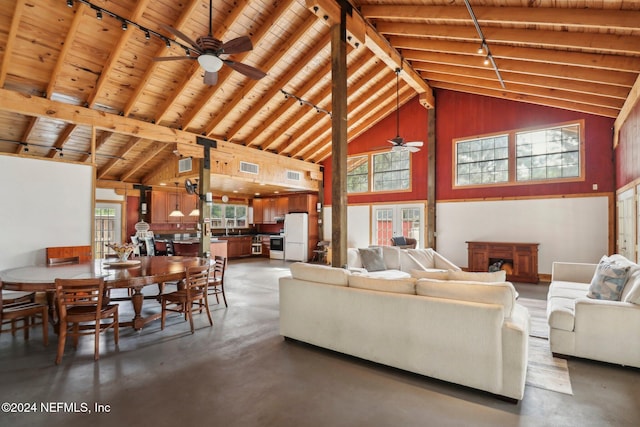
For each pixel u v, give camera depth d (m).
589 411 2.23
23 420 2.10
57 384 2.56
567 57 4.59
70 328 3.79
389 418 2.15
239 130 7.29
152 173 9.07
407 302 2.74
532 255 6.55
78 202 5.12
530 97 6.80
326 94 7.11
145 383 2.59
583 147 6.52
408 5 4.84
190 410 2.22
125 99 5.67
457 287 2.62
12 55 4.46
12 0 3.92
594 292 3.38
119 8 4.30
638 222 4.54
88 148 7.25
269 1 4.84
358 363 2.98
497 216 7.41
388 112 8.84
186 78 5.55
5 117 5.82
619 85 4.66
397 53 6.32
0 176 4.50
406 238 8.20
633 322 2.82
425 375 2.66
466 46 5.35
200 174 6.95
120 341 3.48
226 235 11.63
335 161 4.73
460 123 7.91
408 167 8.75
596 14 3.65
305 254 10.41
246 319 4.25
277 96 6.87
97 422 2.09
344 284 3.19
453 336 2.54
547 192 6.87
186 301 3.80
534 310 4.65
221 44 3.30
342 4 4.72
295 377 2.71
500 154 7.43
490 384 2.40
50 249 4.59
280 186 9.48
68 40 4.32
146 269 3.79
